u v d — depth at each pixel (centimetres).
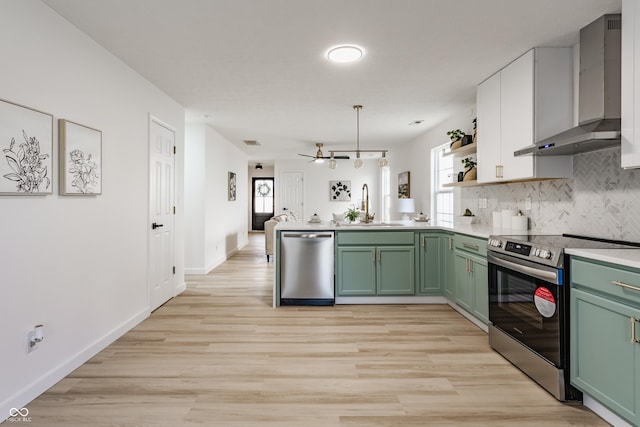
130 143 311
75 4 208
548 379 203
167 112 391
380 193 987
